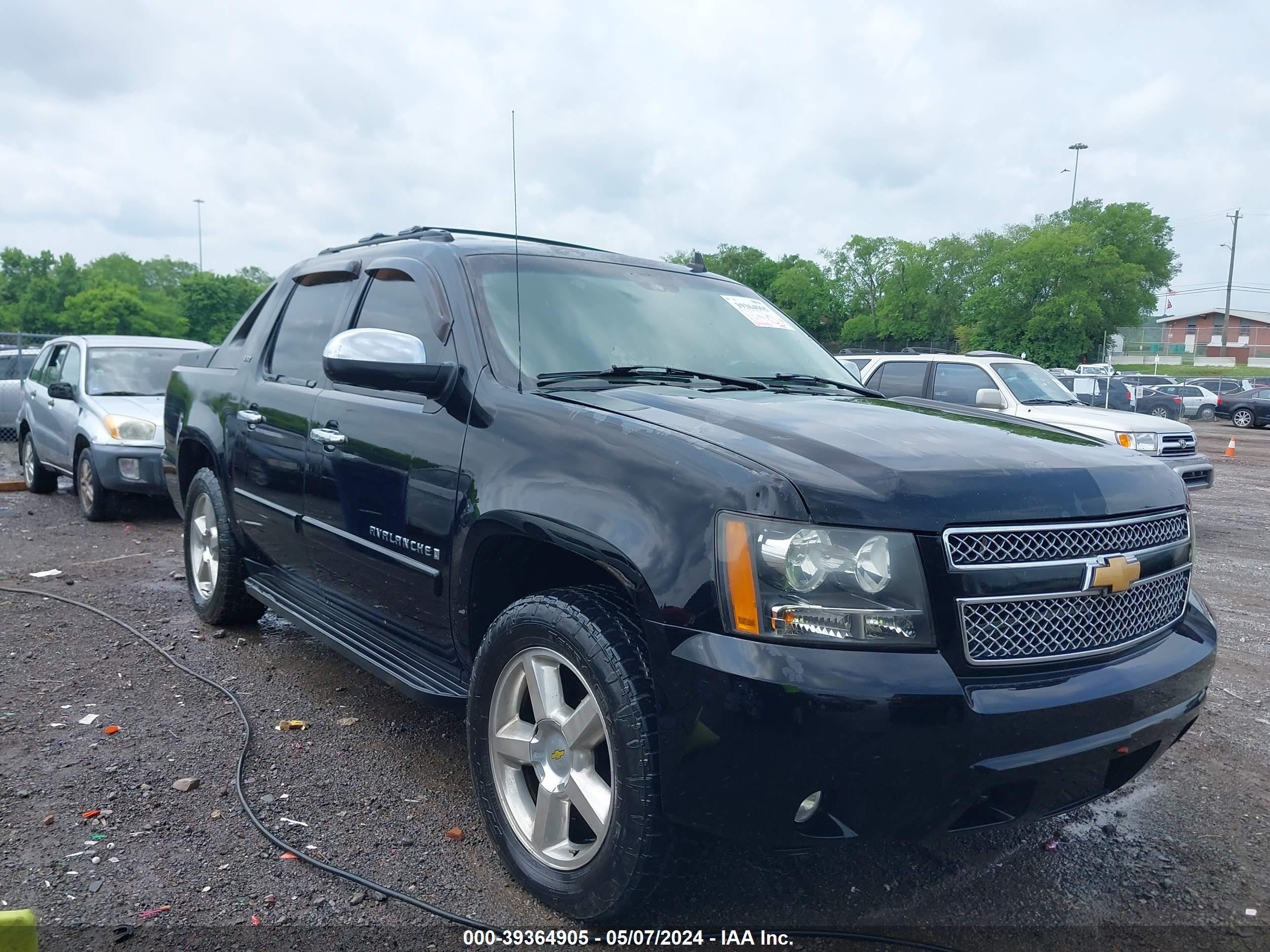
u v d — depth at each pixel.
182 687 4.18
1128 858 2.98
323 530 3.67
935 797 2.09
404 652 3.32
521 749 2.62
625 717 2.25
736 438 2.43
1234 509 11.59
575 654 2.39
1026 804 2.24
